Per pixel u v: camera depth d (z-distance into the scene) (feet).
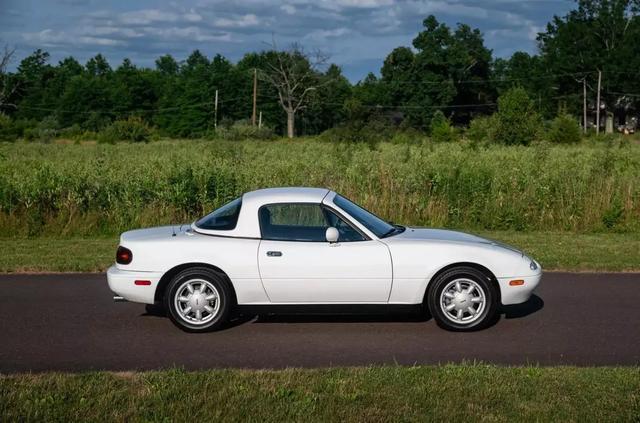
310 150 133.08
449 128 197.98
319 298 25.68
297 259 25.46
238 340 24.66
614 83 317.63
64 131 284.41
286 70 355.36
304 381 19.15
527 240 46.55
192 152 131.64
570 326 26.40
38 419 16.70
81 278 35.68
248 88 362.94
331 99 368.27
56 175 53.88
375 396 18.03
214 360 22.29
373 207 52.85
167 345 24.06
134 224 50.62
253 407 17.35
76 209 50.65
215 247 25.70
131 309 29.25
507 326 26.40
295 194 26.84
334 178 56.70
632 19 321.52
